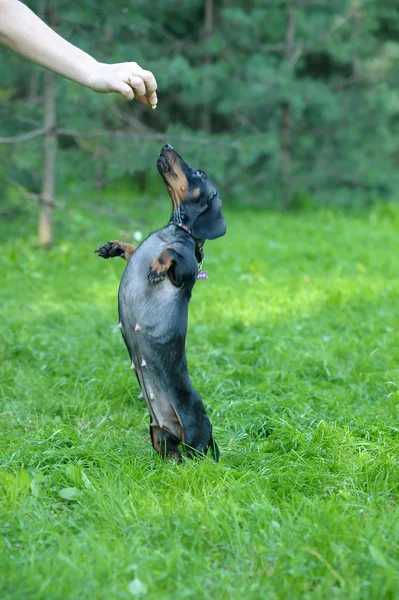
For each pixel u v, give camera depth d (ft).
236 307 30.45
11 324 27.32
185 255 13.60
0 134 46.29
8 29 10.82
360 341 25.75
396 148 62.69
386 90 60.70
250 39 59.77
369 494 14.39
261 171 61.57
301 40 59.57
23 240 44.04
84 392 20.71
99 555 11.39
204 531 12.41
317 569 11.39
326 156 62.44
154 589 10.85
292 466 15.49
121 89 10.87
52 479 14.62
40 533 12.33
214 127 68.54
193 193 14.01
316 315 29.35
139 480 14.64
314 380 22.09
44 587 10.53
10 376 21.97
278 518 13.03
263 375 22.09
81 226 46.37
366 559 11.51
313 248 44.57
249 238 47.75
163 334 13.89
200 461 14.80
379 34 66.54
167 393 14.35
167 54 58.44
